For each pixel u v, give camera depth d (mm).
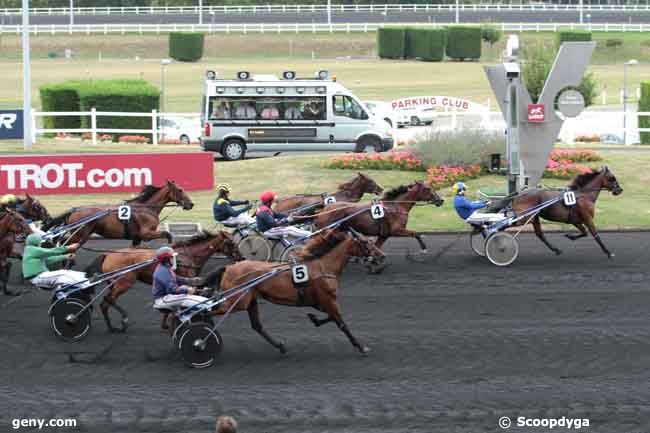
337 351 13484
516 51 22375
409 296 16453
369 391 11906
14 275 18062
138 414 11156
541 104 22656
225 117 29969
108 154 24547
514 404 11469
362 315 15273
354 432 10656
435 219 22969
